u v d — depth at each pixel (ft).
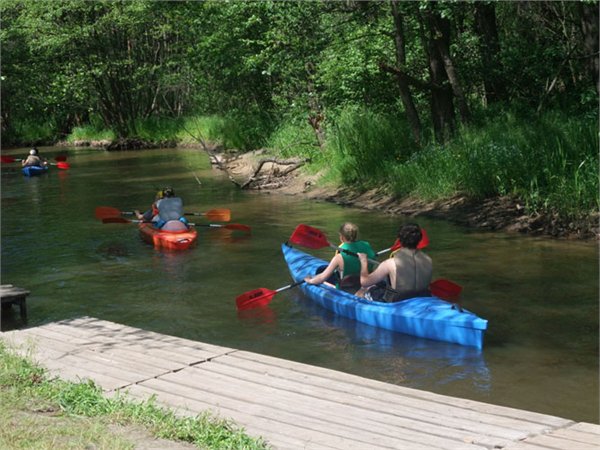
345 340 26.73
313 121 71.61
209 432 16.03
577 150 47.73
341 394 18.99
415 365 24.07
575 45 64.13
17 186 75.15
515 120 57.77
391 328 27.58
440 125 59.67
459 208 48.98
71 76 129.70
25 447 14.57
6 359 21.38
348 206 55.06
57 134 142.51
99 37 125.49
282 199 60.39
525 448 15.51
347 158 62.75
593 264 35.96
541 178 47.78
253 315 30.01
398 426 16.80
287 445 15.71
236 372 20.85
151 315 30.22
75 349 23.24
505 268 35.70
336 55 62.03
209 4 95.04
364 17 58.70
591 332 26.73
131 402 18.12
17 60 128.47
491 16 66.23
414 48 65.36
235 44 90.17
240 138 95.50
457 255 38.52
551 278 33.73
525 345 25.62
